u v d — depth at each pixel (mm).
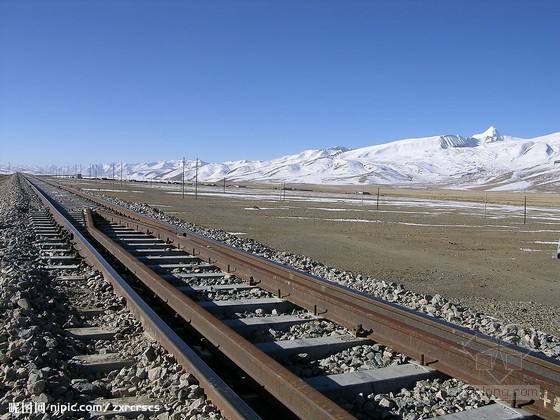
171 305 8102
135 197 53188
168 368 5504
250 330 7492
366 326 7059
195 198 56750
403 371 5812
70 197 41375
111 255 13281
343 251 18906
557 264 17828
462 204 72625
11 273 9648
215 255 12258
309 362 6355
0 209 27062
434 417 4828
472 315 9320
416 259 17641
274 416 4930
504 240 25531
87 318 7898
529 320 9883
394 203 67062
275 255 16125
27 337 6156
